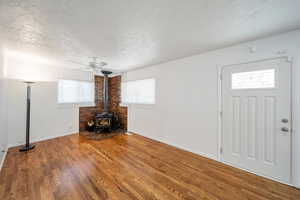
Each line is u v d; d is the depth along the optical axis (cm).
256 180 210
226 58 259
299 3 135
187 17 162
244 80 239
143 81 454
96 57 323
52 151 311
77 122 471
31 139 365
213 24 178
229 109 258
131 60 353
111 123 506
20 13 153
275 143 209
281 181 203
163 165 254
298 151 191
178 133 344
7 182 197
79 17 162
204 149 293
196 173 228
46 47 258
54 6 140
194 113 310
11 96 328
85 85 494
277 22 172
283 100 202
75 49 270
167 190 185
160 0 131
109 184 196
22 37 215
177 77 344
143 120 446
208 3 136
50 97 399
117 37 216
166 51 281
